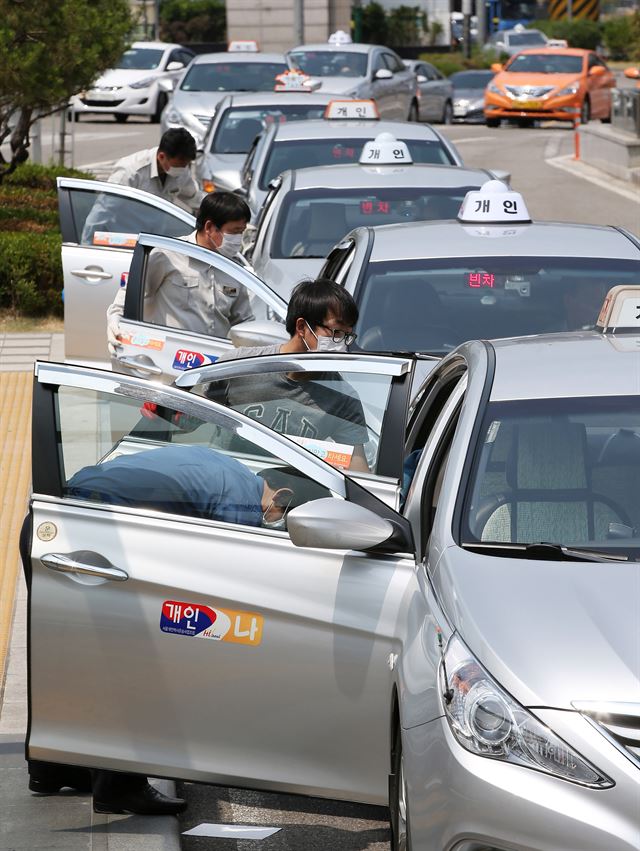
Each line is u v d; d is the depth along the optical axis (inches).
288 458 569.0
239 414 573.3
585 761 421.4
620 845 408.8
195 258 973.2
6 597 915.4
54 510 555.2
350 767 548.4
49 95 2075.5
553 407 575.5
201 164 2193.7
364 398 633.6
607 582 486.3
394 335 916.0
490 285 944.3
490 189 1053.8
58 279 1811.0
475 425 572.4
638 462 553.3
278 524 559.8
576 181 3036.4
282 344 792.3
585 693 431.8
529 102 4237.2
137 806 610.9
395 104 3265.3
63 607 551.2
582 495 541.6
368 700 541.3
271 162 1706.4
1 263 1792.6
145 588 548.4
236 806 649.0
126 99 4286.4
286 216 1342.3
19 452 1235.9
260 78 2957.7
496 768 430.0
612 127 3277.6
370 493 568.4
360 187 1358.3
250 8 5506.9
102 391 559.5
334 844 606.5
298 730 550.6
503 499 542.3
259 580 547.2
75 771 633.6
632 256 968.9
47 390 556.1
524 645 451.8
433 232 1024.9
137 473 561.9
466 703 444.5
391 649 534.6
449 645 467.8
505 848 422.6
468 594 484.4
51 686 557.6
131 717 558.3
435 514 557.3
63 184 1247.5
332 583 544.4
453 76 5007.4
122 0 2265.0
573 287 932.6
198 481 561.6
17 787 645.9
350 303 703.7
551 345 642.8
